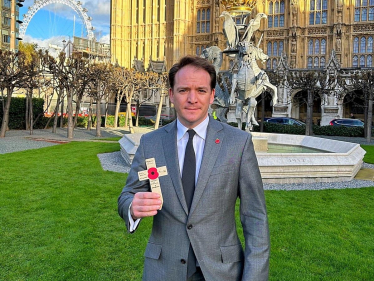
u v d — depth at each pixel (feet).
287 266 17.66
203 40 219.20
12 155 53.42
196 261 8.20
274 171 35.68
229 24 51.70
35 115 124.36
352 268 17.60
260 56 46.29
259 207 8.46
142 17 242.58
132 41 245.86
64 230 21.90
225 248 8.29
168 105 198.18
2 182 34.27
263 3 193.57
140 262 17.85
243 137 8.68
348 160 37.47
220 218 8.25
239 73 44.01
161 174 8.18
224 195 8.25
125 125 144.36
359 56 174.09
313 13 183.42
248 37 49.60
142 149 8.95
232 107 149.79
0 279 15.98
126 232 21.84
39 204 27.12
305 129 116.06
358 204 28.81
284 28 188.34
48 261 17.80
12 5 228.43
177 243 8.18
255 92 44.27
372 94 94.68
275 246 20.12
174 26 222.69
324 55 181.57
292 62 180.96
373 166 49.26
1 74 82.43
